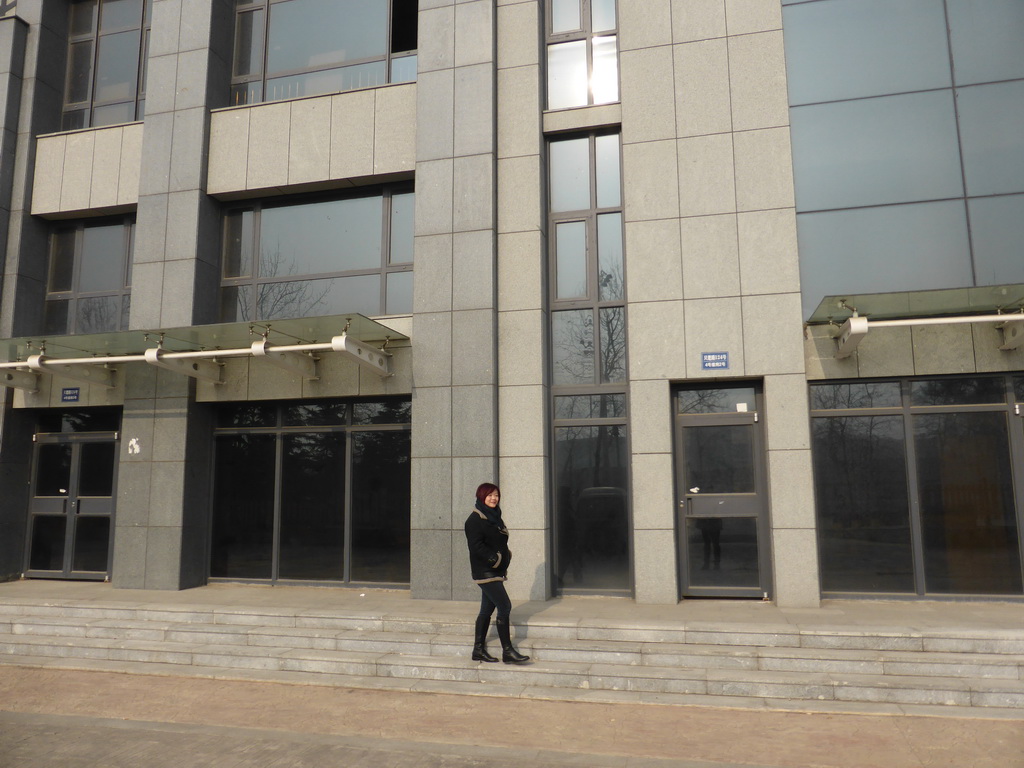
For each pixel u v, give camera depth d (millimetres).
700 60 9500
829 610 8117
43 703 6699
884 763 5148
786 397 8742
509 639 7105
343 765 5207
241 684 7156
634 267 9328
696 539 9148
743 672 6715
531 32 10078
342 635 7852
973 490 8641
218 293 11102
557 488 9555
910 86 9164
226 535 10789
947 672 6520
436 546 9234
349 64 11242
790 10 9562
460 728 5926
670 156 9406
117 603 9078
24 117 11906
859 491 8875
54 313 11867
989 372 8594
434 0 10211
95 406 11344
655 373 9109
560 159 10117
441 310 9578
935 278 8820
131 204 11344
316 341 9727
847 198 9117
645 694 6566
